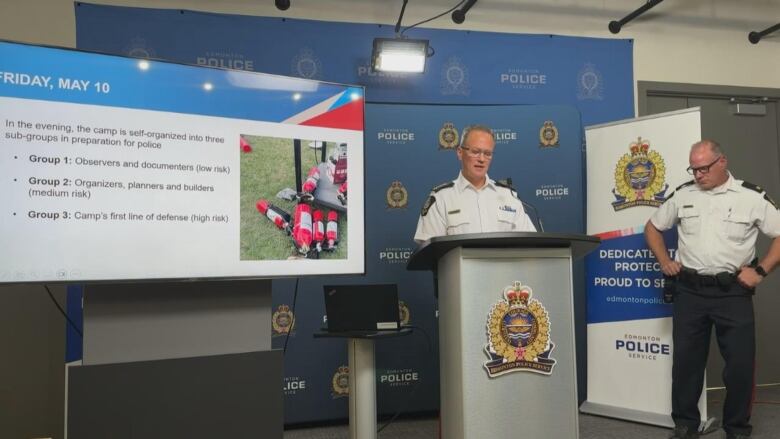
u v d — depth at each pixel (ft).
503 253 5.42
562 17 12.48
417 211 10.89
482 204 8.08
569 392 5.45
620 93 12.53
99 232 5.17
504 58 12.10
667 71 12.86
